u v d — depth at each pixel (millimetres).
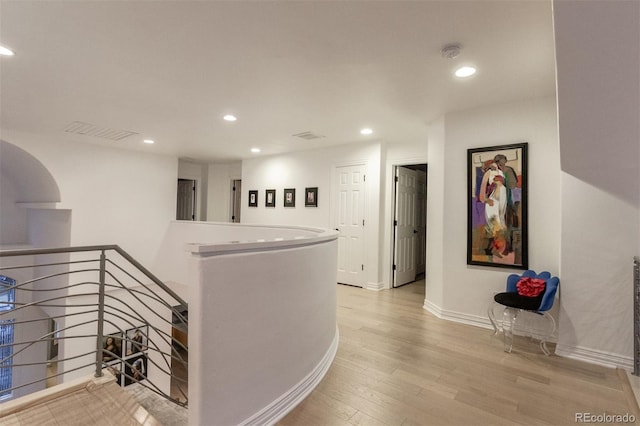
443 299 3748
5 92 3211
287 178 6340
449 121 3736
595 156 2379
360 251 5367
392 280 5379
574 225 2779
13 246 5859
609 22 1511
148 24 2057
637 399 2129
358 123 4203
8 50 2385
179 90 3145
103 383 2178
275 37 2199
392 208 5328
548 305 2695
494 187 3416
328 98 3322
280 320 2023
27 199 6078
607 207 2668
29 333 5977
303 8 1888
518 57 2436
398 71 2689
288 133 4789
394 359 2715
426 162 4914
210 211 8078
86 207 5438
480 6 1857
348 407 2062
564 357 2771
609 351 2645
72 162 5273
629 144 2209
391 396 2182
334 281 2951
